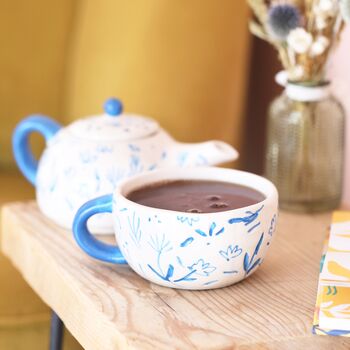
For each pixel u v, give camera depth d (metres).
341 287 0.78
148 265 0.83
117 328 0.76
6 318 1.35
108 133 1.04
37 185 1.11
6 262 1.35
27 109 1.72
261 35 1.14
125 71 1.47
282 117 1.13
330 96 1.13
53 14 1.70
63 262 0.94
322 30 1.06
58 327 1.12
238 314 0.79
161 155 1.05
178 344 0.73
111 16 1.52
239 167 1.62
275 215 0.84
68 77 1.69
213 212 0.82
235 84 1.49
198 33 1.44
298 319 0.78
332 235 0.91
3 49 1.70
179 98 1.45
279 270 0.91
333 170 1.13
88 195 1.02
